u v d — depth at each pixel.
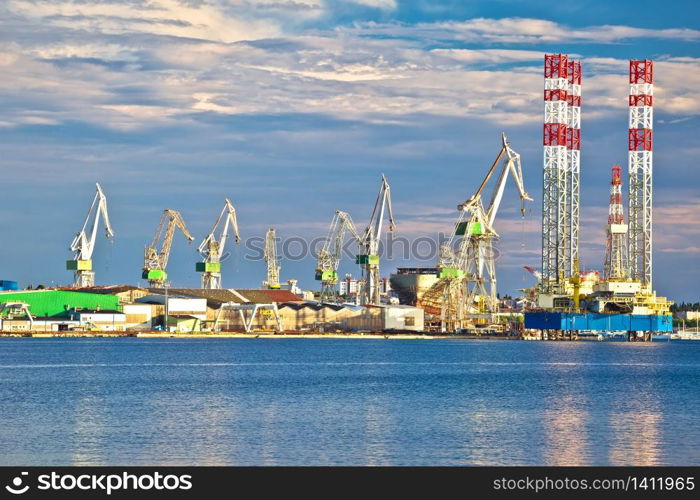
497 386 174.38
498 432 113.56
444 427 117.06
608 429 116.81
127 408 133.50
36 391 157.38
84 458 96.12
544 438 109.44
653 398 154.12
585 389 169.88
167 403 140.12
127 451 99.62
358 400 146.50
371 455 98.75
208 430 113.06
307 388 166.62
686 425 120.62
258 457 97.25
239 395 152.62
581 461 96.88
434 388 169.25
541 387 173.50
